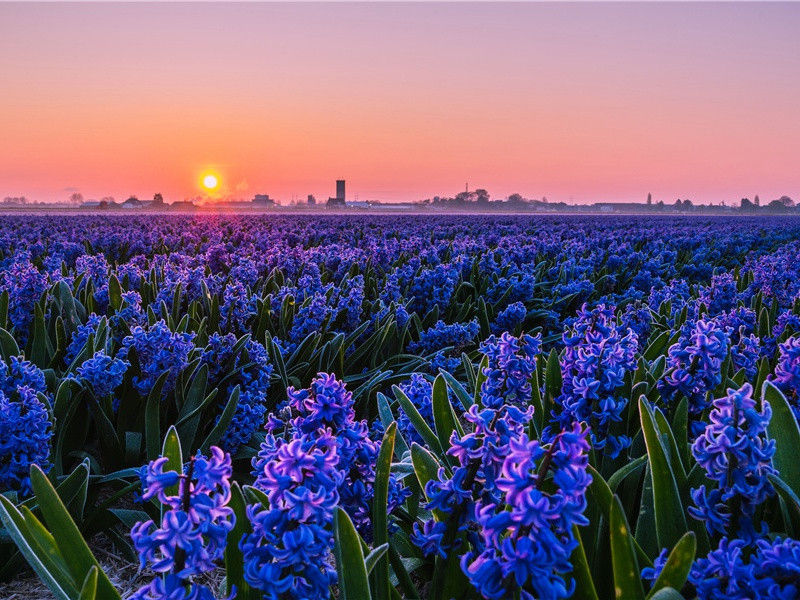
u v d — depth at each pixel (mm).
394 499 2676
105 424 4465
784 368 3102
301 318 6914
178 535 1602
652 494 2729
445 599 2248
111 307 7324
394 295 9156
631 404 3529
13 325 6387
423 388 3910
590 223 51219
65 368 5711
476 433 2061
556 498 1563
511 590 1626
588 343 3104
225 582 2361
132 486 3904
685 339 3133
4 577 3639
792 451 2742
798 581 1662
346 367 6957
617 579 2018
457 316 9578
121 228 28062
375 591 2316
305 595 1773
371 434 4754
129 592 3615
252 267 10383
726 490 2096
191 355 5598
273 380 5891
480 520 1657
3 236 21094
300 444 1804
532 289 10305
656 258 17625
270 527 1768
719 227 46000
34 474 2424
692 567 2037
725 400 2102
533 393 3740
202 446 4512
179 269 10422
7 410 3396
